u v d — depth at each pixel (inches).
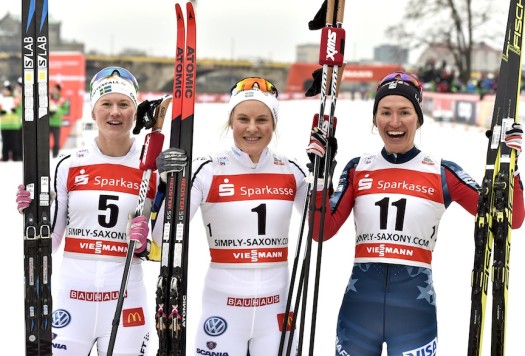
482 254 171.2
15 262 351.3
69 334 174.6
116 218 178.4
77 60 953.5
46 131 176.4
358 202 183.9
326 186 173.8
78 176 179.5
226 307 179.2
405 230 177.9
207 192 180.4
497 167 174.7
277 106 182.4
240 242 179.6
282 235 183.6
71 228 179.5
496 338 172.6
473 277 172.2
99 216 177.9
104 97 175.9
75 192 178.9
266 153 185.2
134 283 178.7
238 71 2962.6
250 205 179.6
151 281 313.4
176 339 171.5
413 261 177.3
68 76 956.0
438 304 294.7
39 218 174.2
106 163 180.5
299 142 822.5
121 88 176.7
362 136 877.8
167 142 615.2
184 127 174.9
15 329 261.4
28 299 173.6
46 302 173.3
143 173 181.6
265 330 180.5
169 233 171.8
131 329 176.4
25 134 175.5
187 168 172.7
